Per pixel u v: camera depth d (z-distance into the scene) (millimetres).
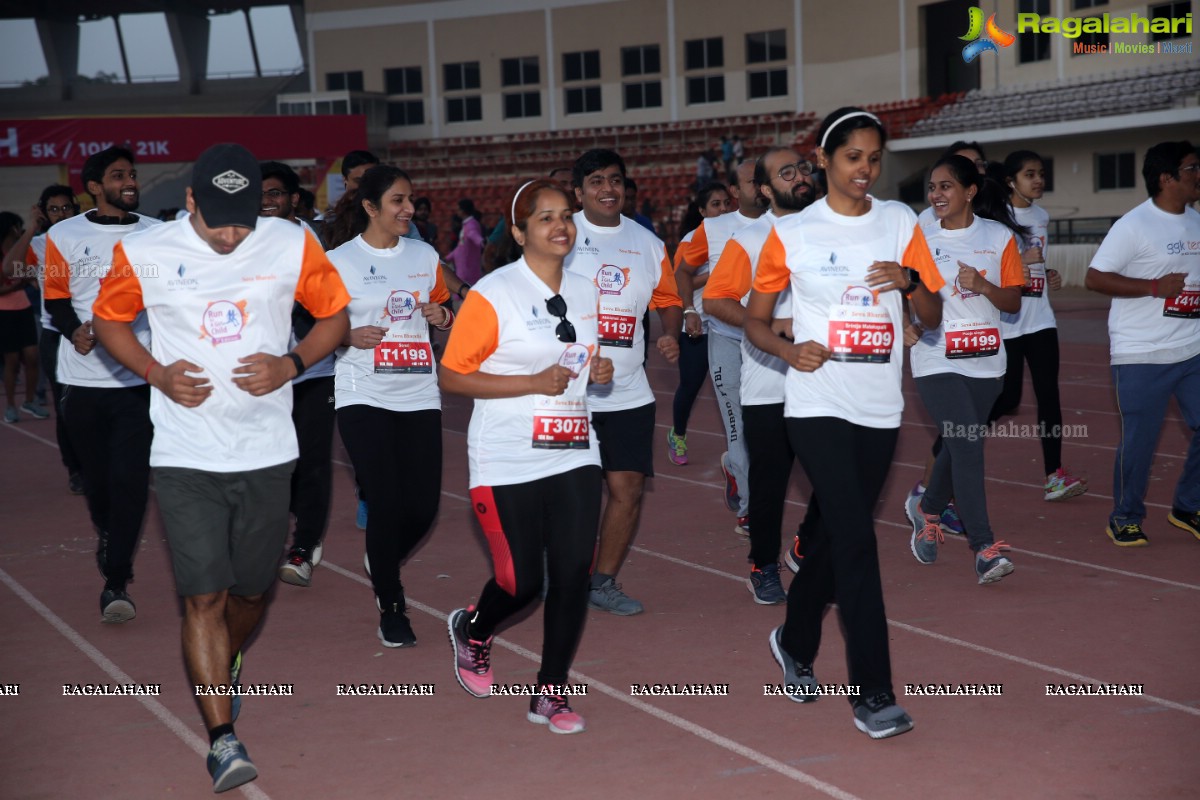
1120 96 24406
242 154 3434
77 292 5230
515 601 3979
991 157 28031
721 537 6613
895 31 30516
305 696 4277
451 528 7008
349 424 4938
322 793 3447
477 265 16859
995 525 6672
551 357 3799
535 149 34562
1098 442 9172
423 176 35312
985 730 3787
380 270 5027
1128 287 5852
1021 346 6980
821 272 3816
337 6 37406
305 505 5781
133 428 5227
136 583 5969
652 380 14375
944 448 5766
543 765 3611
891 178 29484
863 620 3736
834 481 3805
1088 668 4340
